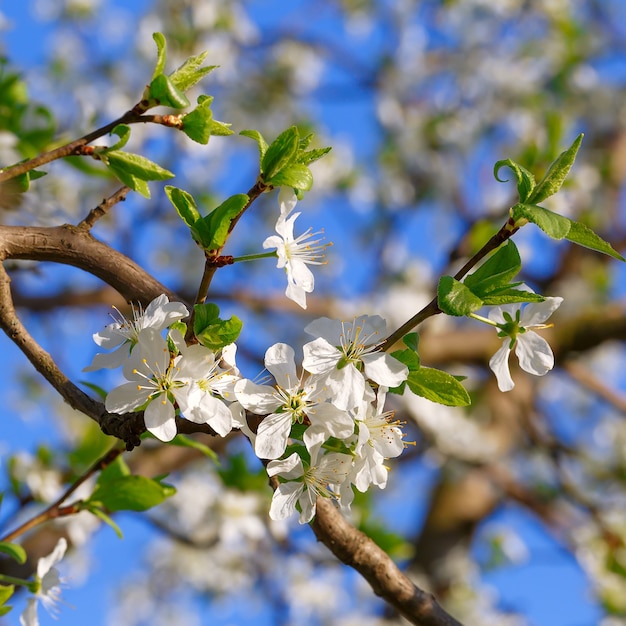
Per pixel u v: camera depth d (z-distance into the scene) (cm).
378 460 48
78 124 76
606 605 144
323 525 54
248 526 98
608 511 150
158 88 49
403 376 48
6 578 55
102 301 126
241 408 48
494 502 167
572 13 181
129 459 98
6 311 50
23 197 70
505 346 50
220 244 48
